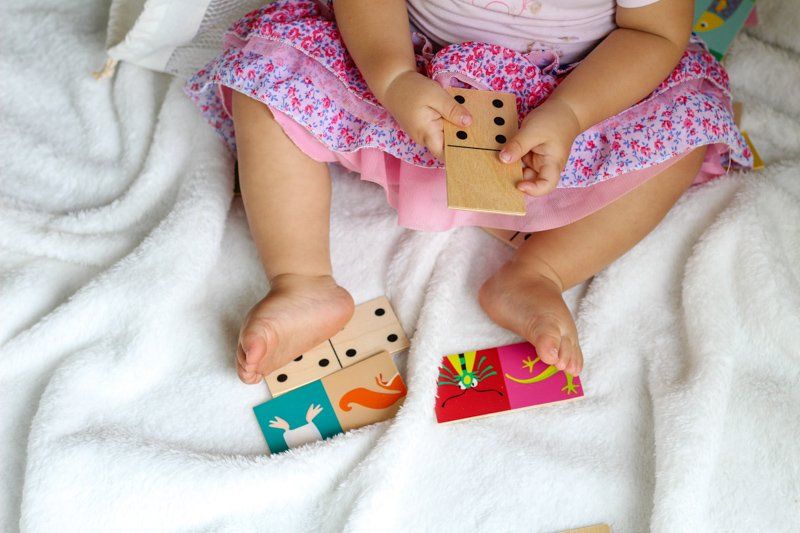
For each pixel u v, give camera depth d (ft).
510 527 3.21
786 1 4.90
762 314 3.70
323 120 3.62
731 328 3.67
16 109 4.59
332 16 3.88
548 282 3.67
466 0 3.68
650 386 3.56
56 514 3.14
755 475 3.33
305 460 3.28
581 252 3.73
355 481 3.22
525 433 3.46
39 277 3.88
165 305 3.68
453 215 3.79
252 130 3.68
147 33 4.19
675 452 3.26
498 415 3.52
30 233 3.98
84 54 4.71
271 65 3.64
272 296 3.50
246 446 3.44
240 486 3.21
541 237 3.78
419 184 3.70
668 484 3.20
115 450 3.26
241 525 3.20
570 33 3.75
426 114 3.28
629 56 3.58
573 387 3.58
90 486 3.18
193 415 3.51
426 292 3.82
